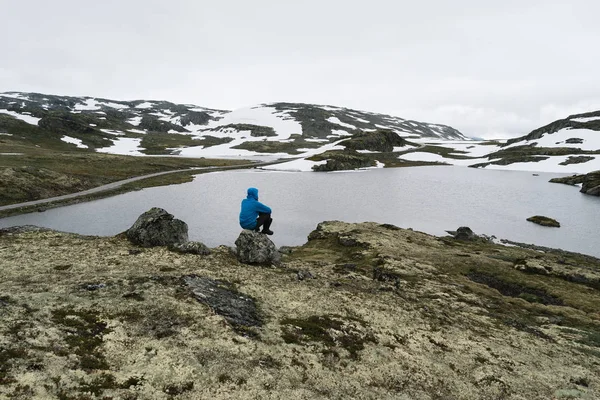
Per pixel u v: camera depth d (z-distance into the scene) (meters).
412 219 85.75
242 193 112.06
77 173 119.69
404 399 15.65
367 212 91.81
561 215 92.50
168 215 31.30
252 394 13.47
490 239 70.12
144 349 14.74
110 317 16.77
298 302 23.44
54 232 31.62
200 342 16.00
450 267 45.06
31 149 166.62
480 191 128.62
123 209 84.44
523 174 185.50
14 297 17.19
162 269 24.44
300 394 14.14
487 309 31.09
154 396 12.09
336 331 20.11
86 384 11.78
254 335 17.75
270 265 30.25
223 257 29.47
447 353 20.55
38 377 11.40
